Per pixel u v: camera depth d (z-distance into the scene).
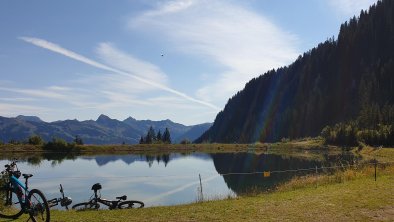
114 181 53.12
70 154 127.38
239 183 49.88
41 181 52.50
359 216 14.96
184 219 14.50
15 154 121.38
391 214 15.33
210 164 90.12
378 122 172.62
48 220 11.13
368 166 35.00
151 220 14.29
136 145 157.12
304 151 144.88
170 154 133.88
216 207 17.20
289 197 20.12
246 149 161.25
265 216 15.00
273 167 77.94
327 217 14.80
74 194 40.72
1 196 13.99
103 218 14.62
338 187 23.81
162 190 44.31
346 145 151.38
